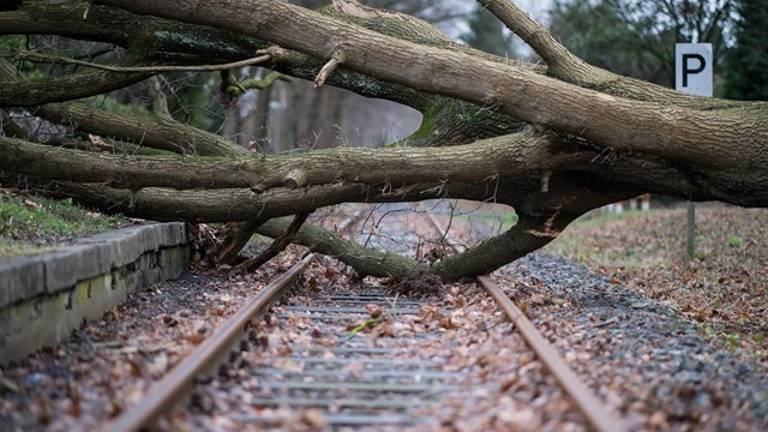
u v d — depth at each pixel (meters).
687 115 9.79
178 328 8.34
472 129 11.62
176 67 10.29
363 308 10.30
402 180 10.42
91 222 11.28
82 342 7.70
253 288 11.40
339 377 6.74
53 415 5.44
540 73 11.09
